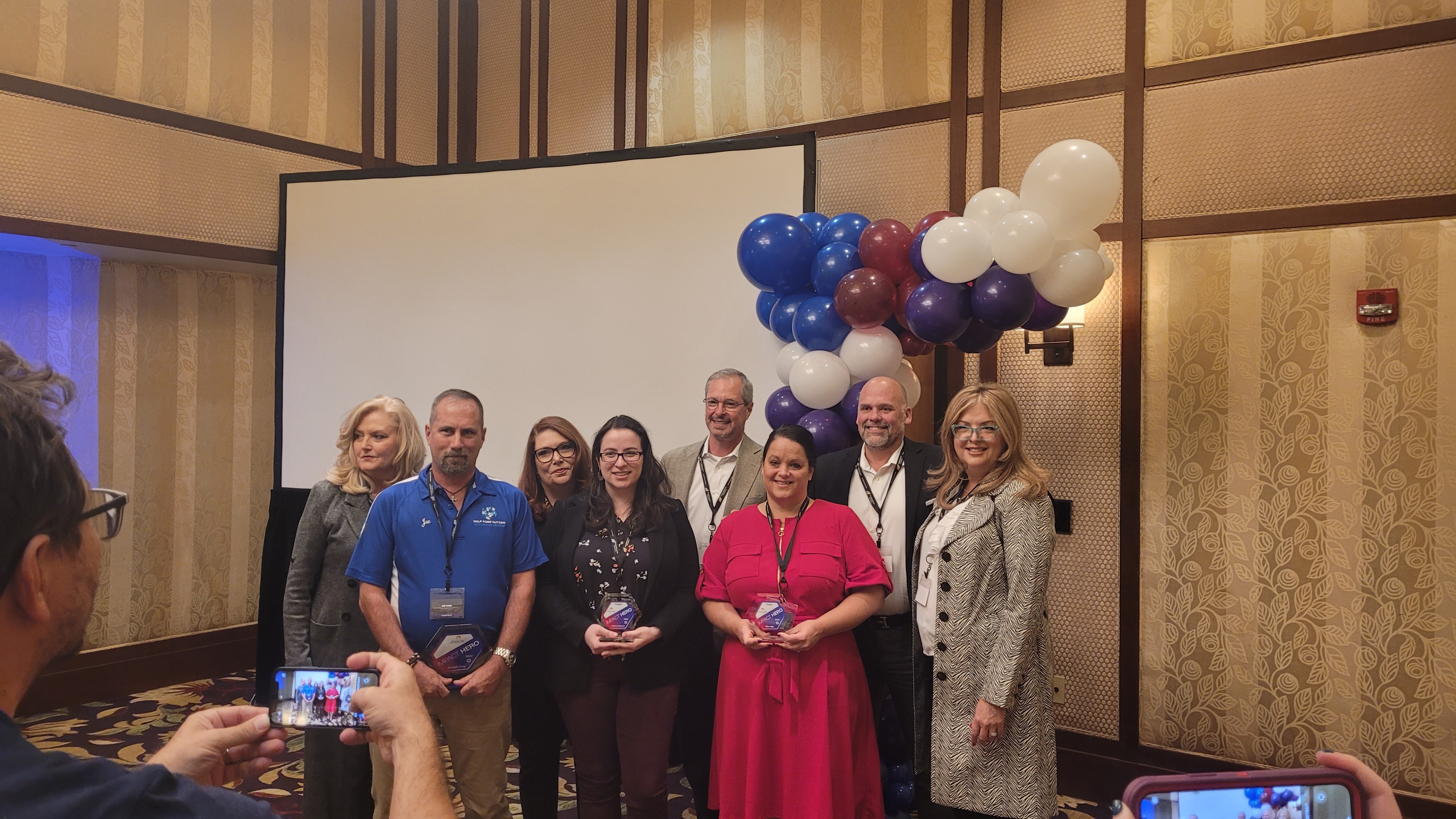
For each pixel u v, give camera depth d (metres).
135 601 4.75
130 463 4.76
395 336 4.61
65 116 4.12
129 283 4.77
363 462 2.71
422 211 4.59
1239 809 0.80
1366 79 3.18
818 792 2.43
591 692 2.59
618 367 4.24
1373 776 0.82
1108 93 3.64
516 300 4.43
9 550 0.63
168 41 4.46
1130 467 3.55
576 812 3.30
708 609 2.66
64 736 4.00
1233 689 3.37
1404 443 3.10
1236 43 3.40
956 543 2.47
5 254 4.38
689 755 3.05
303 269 4.76
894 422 2.91
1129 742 3.54
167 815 0.63
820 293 3.29
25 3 4.00
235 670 5.10
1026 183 2.83
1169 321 3.52
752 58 4.56
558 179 4.38
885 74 4.18
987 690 2.34
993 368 3.86
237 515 5.19
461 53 5.55
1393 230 3.12
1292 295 3.29
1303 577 3.25
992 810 2.36
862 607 2.55
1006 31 3.88
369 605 2.43
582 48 5.16
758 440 3.97
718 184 4.08
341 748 2.47
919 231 3.02
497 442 4.44
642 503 2.70
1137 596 3.54
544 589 2.67
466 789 2.46
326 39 5.09
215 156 4.64
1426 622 3.06
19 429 0.64
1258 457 3.34
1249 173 3.38
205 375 5.07
